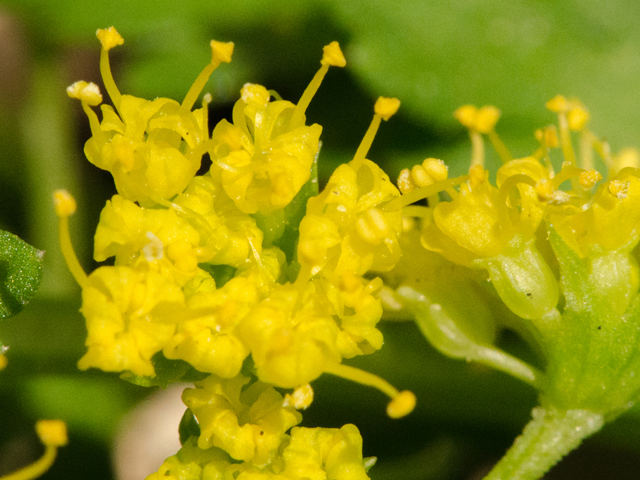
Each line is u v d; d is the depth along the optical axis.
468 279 0.06
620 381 0.06
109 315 0.05
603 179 0.07
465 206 0.06
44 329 0.07
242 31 0.07
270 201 0.06
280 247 0.06
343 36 0.07
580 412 0.06
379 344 0.06
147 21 0.07
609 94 0.07
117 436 0.07
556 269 0.06
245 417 0.06
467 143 0.07
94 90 0.06
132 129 0.06
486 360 0.06
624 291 0.06
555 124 0.07
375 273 0.06
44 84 0.07
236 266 0.06
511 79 0.07
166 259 0.05
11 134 0.08
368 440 0.07
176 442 0.07
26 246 0.06
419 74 0.07
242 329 0.05
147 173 0.06
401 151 0.07
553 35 0.07
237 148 0.06
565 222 0.06
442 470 0.07
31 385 0.07
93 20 0.07
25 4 0.07
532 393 0.07
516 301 0.06
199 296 0.05
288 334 0.05
